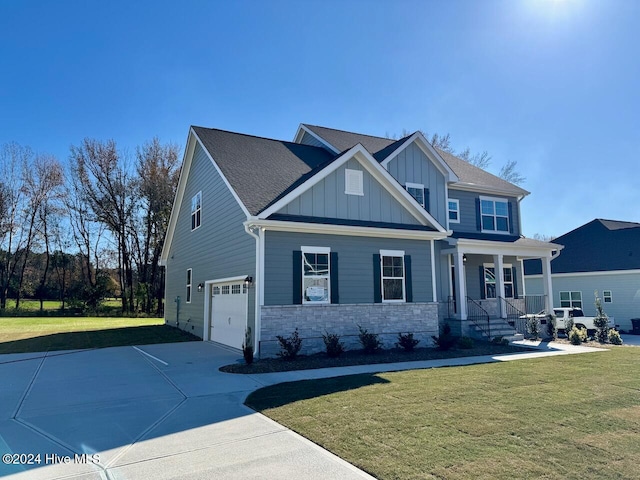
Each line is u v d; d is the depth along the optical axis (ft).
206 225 56.54
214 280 52.03
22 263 127.34
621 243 83.51
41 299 119.75
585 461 14.37
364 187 46.55
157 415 20.85
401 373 30.66
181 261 69.41
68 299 119.65
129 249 126.93
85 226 126.62
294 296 40.22
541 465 14.03
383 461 14.49
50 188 119.34
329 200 44.21
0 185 116.37
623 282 79.05
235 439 17.24
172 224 75.00
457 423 18.49
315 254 42.16
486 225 65.62
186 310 65.21
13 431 18.53
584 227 93.81
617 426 18.11
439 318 55.36
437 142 123.85
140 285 122.52
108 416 20.71
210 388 26.68
